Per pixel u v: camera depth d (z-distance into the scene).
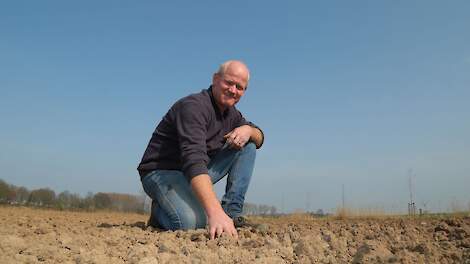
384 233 3.86
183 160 3.39
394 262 2.30
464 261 2.46
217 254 2.56
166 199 3.78
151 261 2.33
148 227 4.03
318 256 2.66
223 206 4.22
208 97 3.84
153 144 3.96
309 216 9.27
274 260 2.44
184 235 3.33
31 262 2.37
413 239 3.50
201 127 3.55
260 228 3.87
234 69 3.79
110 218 8.66
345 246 2.96
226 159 4.21
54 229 4.21
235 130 4.06
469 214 6.92
